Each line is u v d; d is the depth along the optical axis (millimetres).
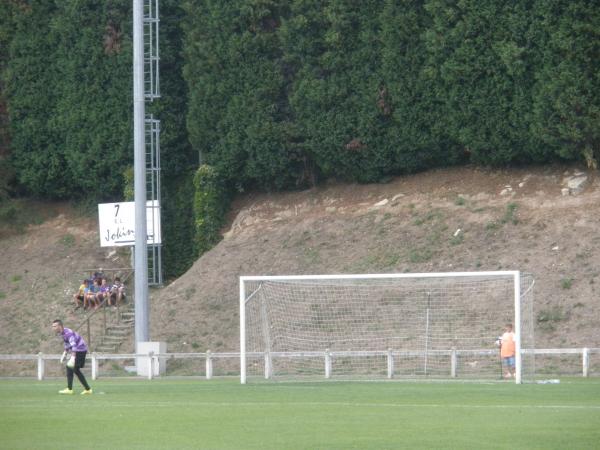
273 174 176000
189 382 120500
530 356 122312
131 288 176000
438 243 151500
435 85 159125
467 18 154125
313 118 170500
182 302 159750
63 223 198500
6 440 58281
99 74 190000
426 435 58531
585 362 118562
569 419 66562
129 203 173750
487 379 117562
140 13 140000
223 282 161000
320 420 67625
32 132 197500
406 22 160625
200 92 179125
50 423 67625
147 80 186375
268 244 166625
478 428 61719
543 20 147875
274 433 60281
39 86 197000
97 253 188375
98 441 57469
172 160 186625
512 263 142250
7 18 199125
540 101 148750
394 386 105438
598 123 145500
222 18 176375
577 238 142750
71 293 178250
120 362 154000
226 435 59594
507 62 149875
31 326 171875
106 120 189875
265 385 110562
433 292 139250
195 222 182250
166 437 58969
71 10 191000
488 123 154875
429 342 132375
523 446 53438
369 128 166125
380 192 169000
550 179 154625
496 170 160875
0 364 162125
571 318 131750
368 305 141250
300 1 170125
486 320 132250
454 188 161750
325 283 142750
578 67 145750
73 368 97625
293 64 173875
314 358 137500
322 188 176125
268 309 148125
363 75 166125
